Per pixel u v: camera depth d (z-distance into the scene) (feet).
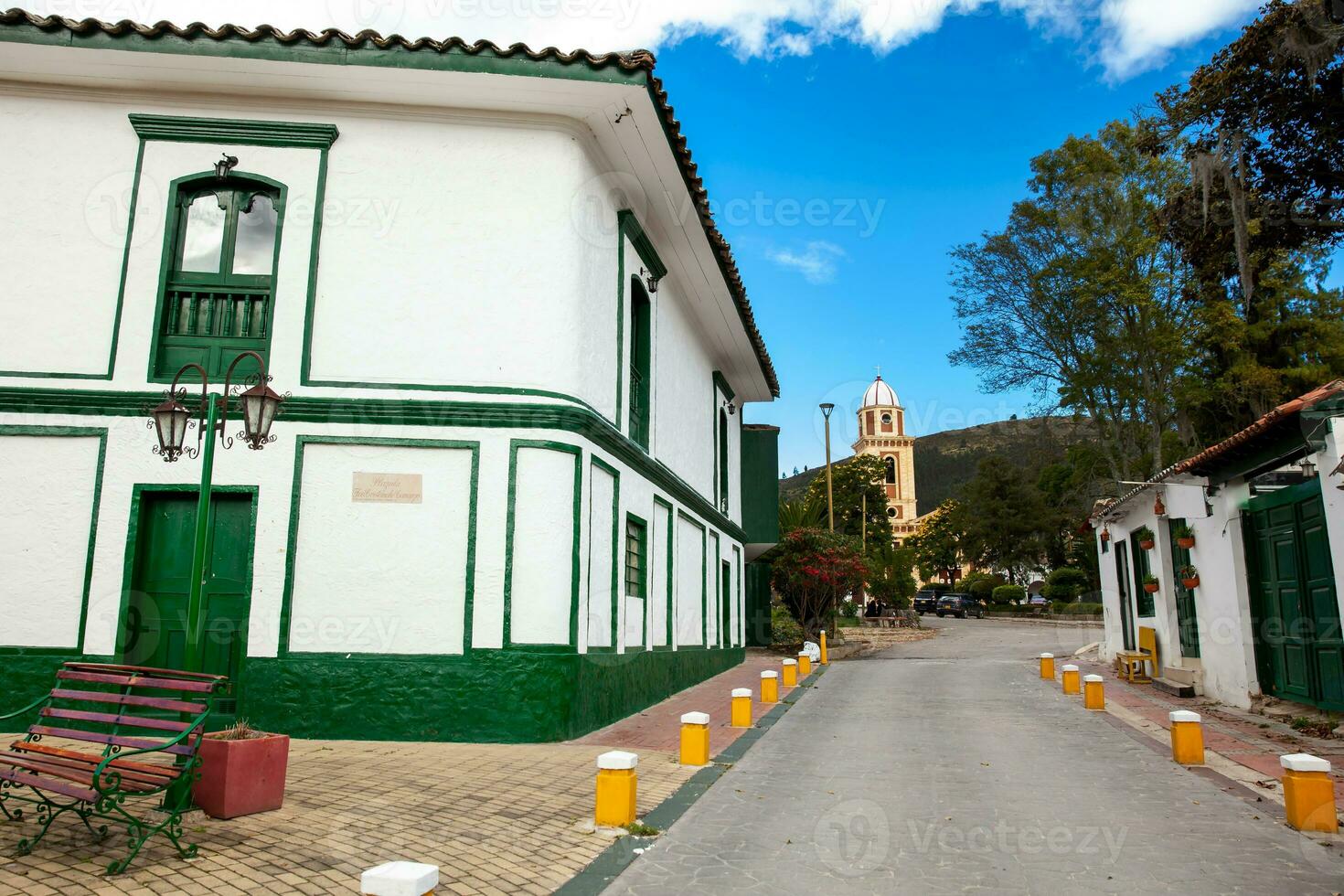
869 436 224.94
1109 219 88.79
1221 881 15.88
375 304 30.17
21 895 12.93
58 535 27.99
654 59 29.53
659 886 15.46
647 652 39.14
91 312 29.35
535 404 29.76
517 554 29.07
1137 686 46.85
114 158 30.30
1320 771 19.47
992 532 167.53
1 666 27.27
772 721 35.50
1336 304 76.23
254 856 15.31
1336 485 28.27
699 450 53.06
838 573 77.41
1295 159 34.14
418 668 28.12
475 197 31.09
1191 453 87.20
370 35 28.43
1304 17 29.63
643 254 39.81
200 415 28.78
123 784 16.06
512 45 28.84
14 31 27.94
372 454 29.22
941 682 50.72
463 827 18.13
